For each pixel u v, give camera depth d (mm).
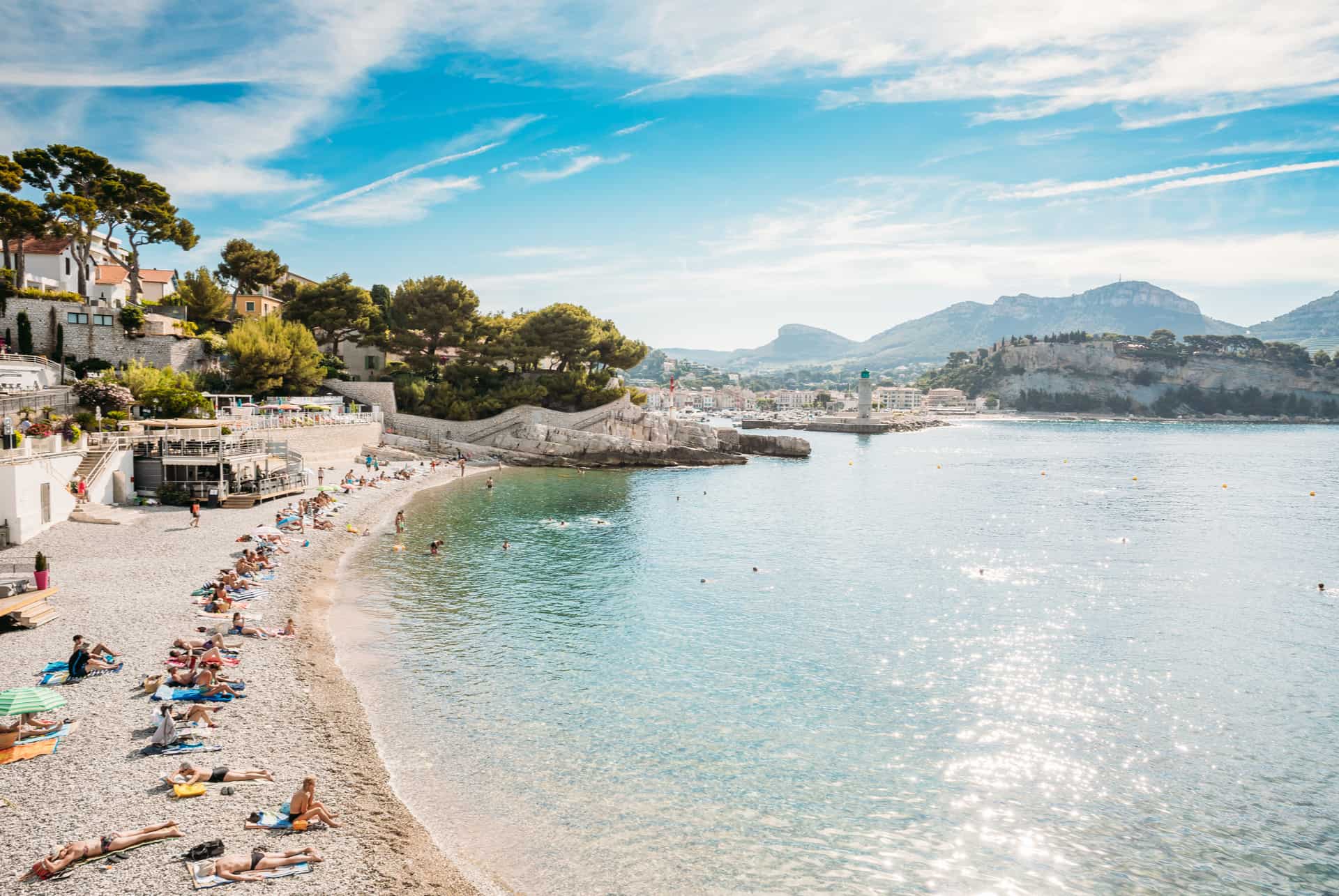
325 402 97500
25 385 70250
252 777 20938
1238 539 67438
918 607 44781
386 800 21328
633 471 117000
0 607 30422
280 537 49969
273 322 95125
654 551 58594
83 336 80562
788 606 44531
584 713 28859
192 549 45531
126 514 53562
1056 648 38031
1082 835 22062
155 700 25203
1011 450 186375
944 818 22719
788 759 25969
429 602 42156
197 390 81688
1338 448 191125
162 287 114875
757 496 93062
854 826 22109
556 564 52938
